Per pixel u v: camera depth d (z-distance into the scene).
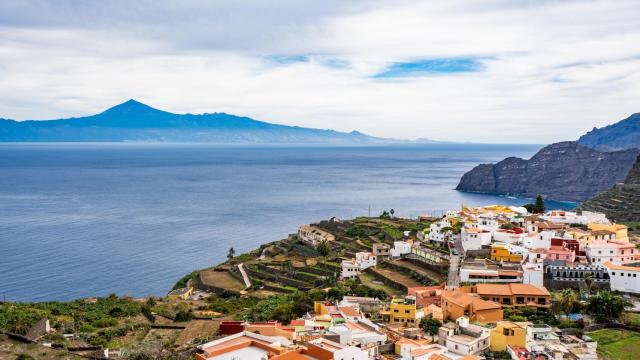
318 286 193.88
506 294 141.38
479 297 140.25
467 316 124.75
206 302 184.50
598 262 167.50
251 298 185.38
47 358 109.88
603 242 177.12
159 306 171.50
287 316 141.38
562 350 106.06
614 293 149.62
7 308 151.12
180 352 120.00
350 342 107.06
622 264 166.75
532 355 104.69
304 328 115.06
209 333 135.25
